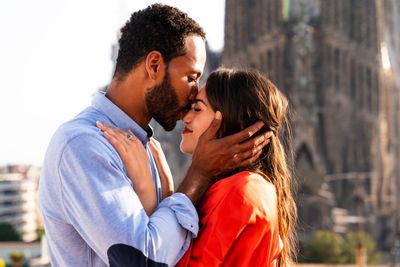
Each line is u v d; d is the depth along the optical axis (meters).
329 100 87.69
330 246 62.94
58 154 3.08
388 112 93.38
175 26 3.41
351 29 88.50
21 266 51.19
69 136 3.10
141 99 3.55
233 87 3.63
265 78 3.80
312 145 82.62
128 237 2.87
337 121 86.88
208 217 3.27
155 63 3.43
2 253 61.88
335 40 88.25
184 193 3.45
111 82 3.66
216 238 3.16
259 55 88.56
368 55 87.00
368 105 86.44
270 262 3.42
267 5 89.06
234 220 3.15
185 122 3.87
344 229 79.19
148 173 3.36
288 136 4.16
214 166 3.50
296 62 85.44
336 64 88.19
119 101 3.58
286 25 89.62
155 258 2.94
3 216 151.00
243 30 90.19
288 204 3.90
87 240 3.01
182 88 3.53
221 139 3.48
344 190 84.69
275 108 3.76
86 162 3.01
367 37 87.50
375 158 84.69
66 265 3.22
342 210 82.19
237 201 3.19
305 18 86.38
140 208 3.05
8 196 155.88
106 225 2.88
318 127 87.38
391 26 96.62
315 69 90.00
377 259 64.44
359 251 45.41
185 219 3.14
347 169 85.44
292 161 4.16
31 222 173.25
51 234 3.26
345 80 87.50
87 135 3.12
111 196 2.95
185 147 3.96
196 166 3.54
